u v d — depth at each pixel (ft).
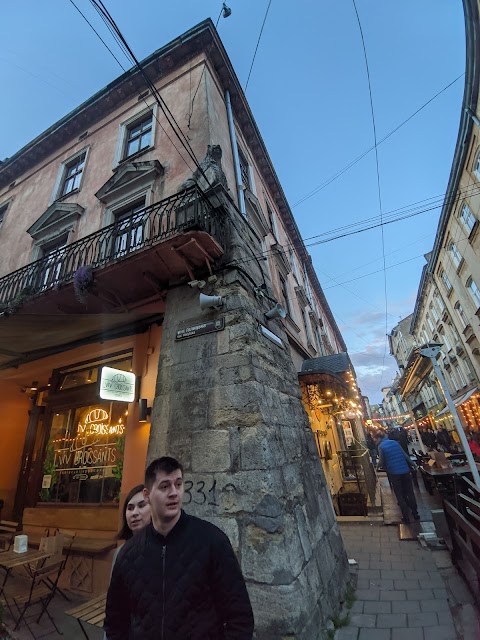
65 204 29.66
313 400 29.04
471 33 32.71
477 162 43.45
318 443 27.89
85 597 14.48
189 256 16.29
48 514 18.53
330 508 15.53
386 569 14.23
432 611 10.40
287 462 12.58
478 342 57.06
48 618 12.74
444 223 58.80
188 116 25.98
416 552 15.76
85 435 20.39
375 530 20.13
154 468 5.87
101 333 21.09
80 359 22.67
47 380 25.77
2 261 33.09
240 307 14.94
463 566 12.88
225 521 10.56
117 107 34.53
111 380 16.79
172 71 30.78
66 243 28.40
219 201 19.16
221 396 12.90
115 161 29.66
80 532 16.69
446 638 8.91
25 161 40.19
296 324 35.22
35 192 36.50
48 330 20.12
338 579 12.48
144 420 16.92
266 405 12.92
